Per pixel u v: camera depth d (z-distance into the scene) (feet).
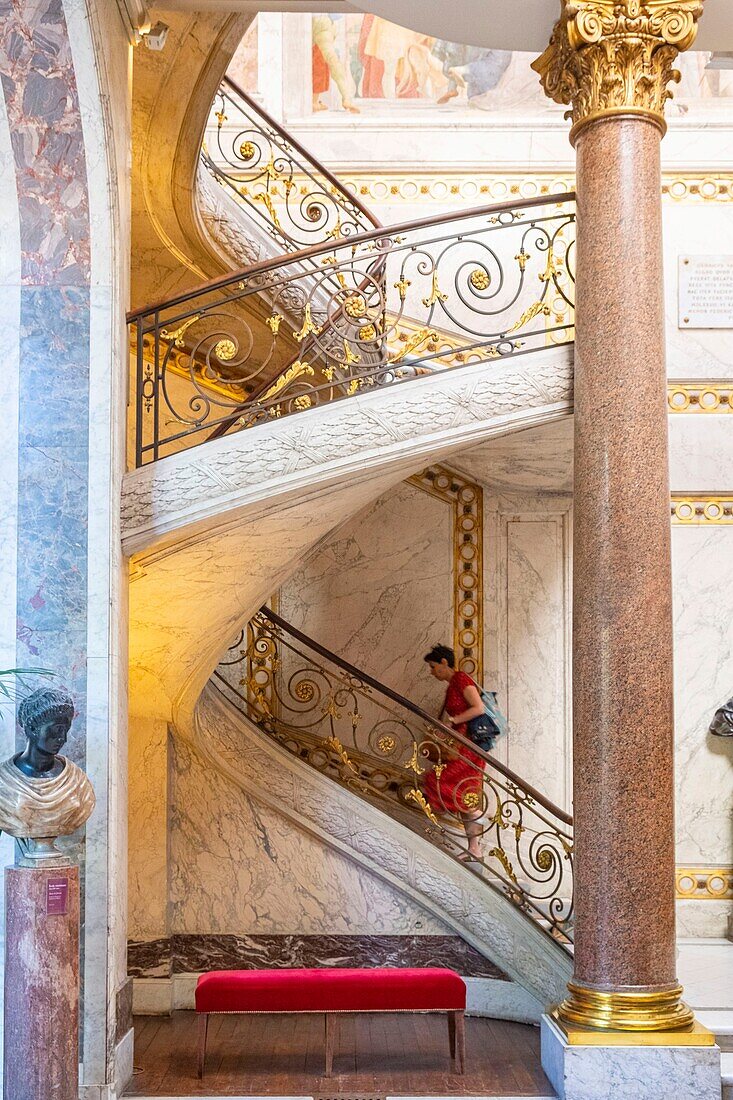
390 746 27.45
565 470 29.12
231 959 25.02
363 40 32.76
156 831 24.88
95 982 18.07
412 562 31.73
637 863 18.52
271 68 32.45
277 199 32.04
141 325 20.58
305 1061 20.39
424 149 32.14
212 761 25.20
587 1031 17.93
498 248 31.55
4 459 19.22
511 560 31.78
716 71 32.07
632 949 18.33
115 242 19.81
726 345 31.19
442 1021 23.63
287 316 27.55
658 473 19.45
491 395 20.81
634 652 18.99
